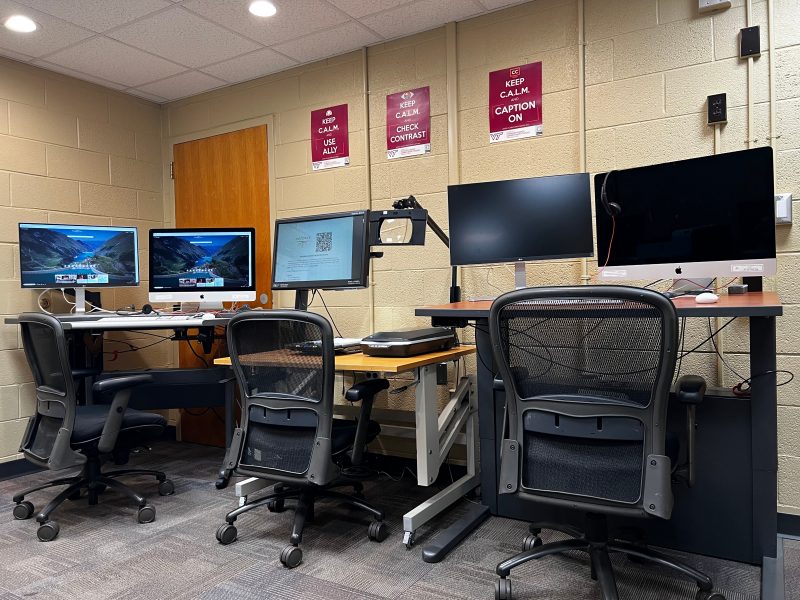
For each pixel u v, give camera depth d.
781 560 1.90
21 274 2.90
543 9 2.63
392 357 2.08
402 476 2.91
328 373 1.86
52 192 3.25
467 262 2.42
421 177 2.95
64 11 2.60
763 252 1.83
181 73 3.35
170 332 3.81
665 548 1.96
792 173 2.13
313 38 2.96
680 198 1.97
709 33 2.28
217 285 3.13
